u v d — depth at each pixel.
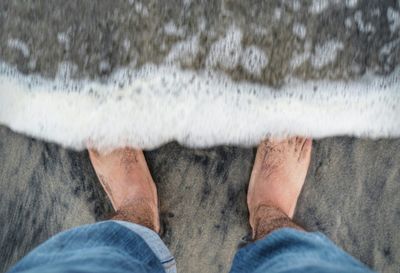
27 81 0.63
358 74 0.62
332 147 0.63
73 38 0.62
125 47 0.62
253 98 0.62
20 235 0.63
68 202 0.63
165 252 0.57
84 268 0.40
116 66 0.62
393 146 0.62
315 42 0.61
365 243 0.62
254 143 0.63
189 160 0.63
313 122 0.62
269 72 0.62
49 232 0.63
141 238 0.52
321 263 0.42
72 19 0.62
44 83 0.63
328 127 0.62
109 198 0.63
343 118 0.62
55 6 0.62
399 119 0.62
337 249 0.49
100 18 0.62
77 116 0.63
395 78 0.62
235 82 0.62
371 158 0.62
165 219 0.63
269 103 0.62
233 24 0.61
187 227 0.63
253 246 0.53
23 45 0.63
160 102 0.62
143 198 0.61
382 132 0.62
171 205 0.63
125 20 0.62
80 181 0.64
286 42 0.61
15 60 0.63
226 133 0.62
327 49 0.62
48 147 0.63
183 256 0.63
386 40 0.61
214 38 0.62
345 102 0.62
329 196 0.63
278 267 0.44
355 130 0.62
